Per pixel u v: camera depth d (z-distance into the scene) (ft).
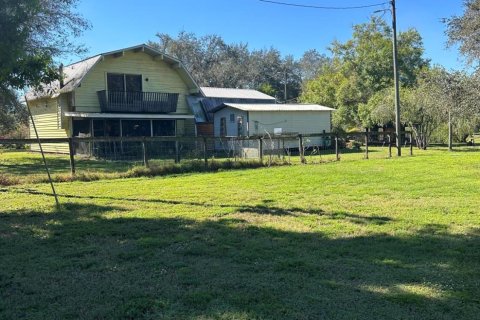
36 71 24.13
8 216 25.11
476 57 49.11
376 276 14.64
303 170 46.83
